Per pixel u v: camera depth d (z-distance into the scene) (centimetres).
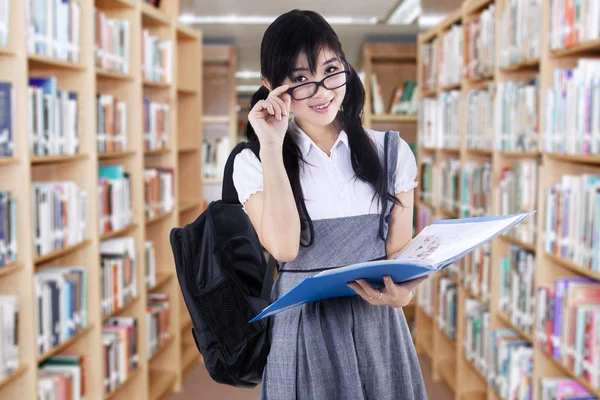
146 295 400
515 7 296
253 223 141
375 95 618
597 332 225
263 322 146
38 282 268
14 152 248
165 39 441
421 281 133
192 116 509
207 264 146
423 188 501
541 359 274
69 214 293
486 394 389
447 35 427
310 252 140
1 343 240
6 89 241
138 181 378
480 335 359
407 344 151
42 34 267
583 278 261
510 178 306
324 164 142
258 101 134
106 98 339
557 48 255
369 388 143
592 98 223
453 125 413
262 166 133
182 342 515
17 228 252
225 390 435
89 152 310
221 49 631
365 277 129
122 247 352
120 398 382
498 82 321
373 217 142
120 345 349
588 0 227
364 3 559
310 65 130
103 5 368
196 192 513
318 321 141
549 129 262
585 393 256
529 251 304
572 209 245
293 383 140
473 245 125
